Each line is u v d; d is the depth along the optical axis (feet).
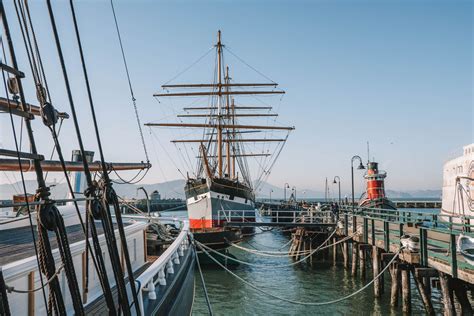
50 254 13.75
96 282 27.91
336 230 96.07
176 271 35.37
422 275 47.34
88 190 15.83
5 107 12.84
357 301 63.26
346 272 86.38
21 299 19.63
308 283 76.84
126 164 27.37
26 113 13.62
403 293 54.70
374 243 65.82
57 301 13.75
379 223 86.33
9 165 16.52
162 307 26.25
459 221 87.04
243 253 113.50
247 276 83.30
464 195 87.51
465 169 87.71
